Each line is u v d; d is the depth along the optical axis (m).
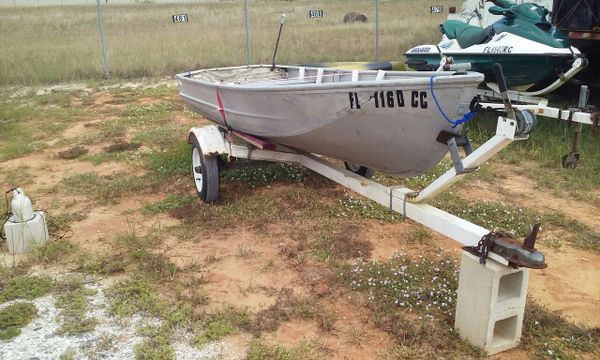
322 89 4.15
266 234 5.12
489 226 5.30
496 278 3.28
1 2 30.80
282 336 3.61
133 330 3.67
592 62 8.50
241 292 4.14
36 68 14.69
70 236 5.12
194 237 5.09
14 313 3.79
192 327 3.68
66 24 23.02
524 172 6.92
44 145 8.21
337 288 4.18
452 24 9.45
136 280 4.25
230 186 6.34
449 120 3.61
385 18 22.16
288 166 6.89
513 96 8.32
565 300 4.08
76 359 3.36
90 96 12.31
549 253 4.80
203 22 21.56
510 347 3.49
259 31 19.42
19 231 4.72
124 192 6.25
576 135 6.52
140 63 15.30
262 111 4.98
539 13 8.36
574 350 3.50
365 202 5.82
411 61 9.88
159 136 8.59
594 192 6.20
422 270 4.43
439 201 5.88
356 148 4.46
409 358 3.39
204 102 6.06
